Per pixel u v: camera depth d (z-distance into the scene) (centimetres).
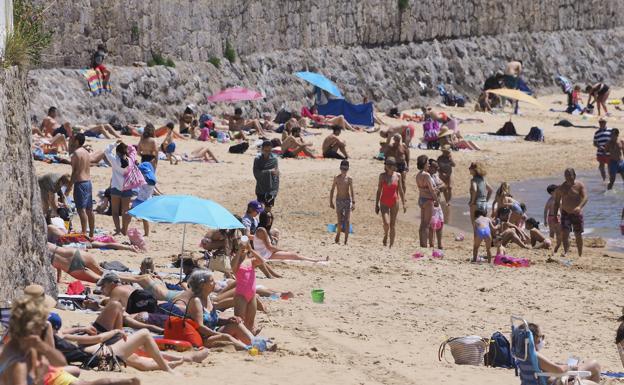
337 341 4081
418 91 16125
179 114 12044
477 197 6788
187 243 6106
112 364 3247
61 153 8962
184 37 12588
